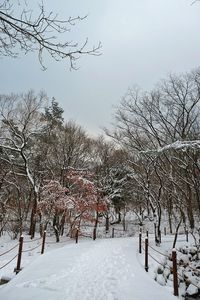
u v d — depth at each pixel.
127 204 30.05
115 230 29.12
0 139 25.03
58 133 27.30
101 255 12.05
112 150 29.23
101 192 24.62
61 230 22.70
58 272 8.77
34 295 6.58
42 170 25.78
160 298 6.92
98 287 7.55
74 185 22.30
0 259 13.78
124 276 8.76
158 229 16.22
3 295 6.67
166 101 20.23
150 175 19.39
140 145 18.59
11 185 25.66
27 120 23.34
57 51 4.04
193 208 20.48
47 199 19.50
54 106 30.77
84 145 28.06
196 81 18.98
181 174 17.84
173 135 18.91
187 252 15.51
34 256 14.02
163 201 23.23
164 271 11.08
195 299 9.95
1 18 3.77
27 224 27.59
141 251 13.62
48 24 3.87
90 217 20.69
